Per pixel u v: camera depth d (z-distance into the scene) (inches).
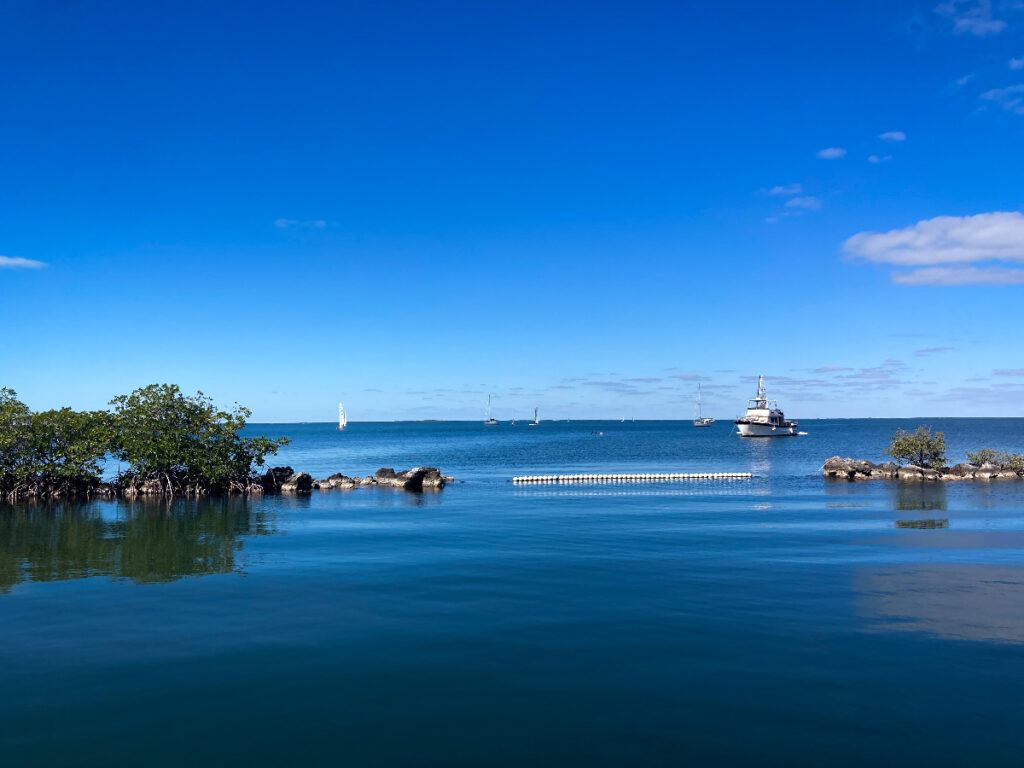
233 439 2501.2
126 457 2405.3
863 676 684.1
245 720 597.3
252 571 1157.7
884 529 1579.7
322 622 862.5
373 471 3934.5
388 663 724.7
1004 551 1300.4
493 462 4517.7
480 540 1459.2
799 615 883.4
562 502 2203.5
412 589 1026.7
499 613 898.1
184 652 759.1
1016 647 762.2
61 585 1063.6
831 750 542.9
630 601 952.9
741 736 565.3
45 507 2121.1
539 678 683.4
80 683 675.4
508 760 530.3
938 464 2938.0
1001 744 550.3
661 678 681.6
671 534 1528.1
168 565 1211.2
